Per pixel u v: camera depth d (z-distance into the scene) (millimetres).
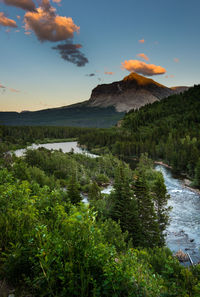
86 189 68625
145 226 27250
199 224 40312
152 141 146375
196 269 7574
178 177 82500
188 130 165625
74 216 4055
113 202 28422
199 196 58812
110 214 26891
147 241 26344
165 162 114062
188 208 49156
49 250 3637
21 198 5738
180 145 115062
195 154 84938
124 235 17672
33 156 102375
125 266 3820
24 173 27281
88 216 4129
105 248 4059
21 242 4367
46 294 3424
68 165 90688
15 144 194500
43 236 3773
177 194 60750
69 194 31516
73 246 3871
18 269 3832
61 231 4430
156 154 124750
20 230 4613
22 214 4977
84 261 3596
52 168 92000
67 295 3299
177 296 3969
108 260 3824
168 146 116125
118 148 149250
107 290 3471
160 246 26625
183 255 28000
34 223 4816
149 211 27703
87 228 4051
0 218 4766
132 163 119688
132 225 25109
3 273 3848
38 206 5887
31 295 3475
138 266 4219
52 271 3447
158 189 31828
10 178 7148
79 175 81062
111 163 101750
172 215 44938
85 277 3576
